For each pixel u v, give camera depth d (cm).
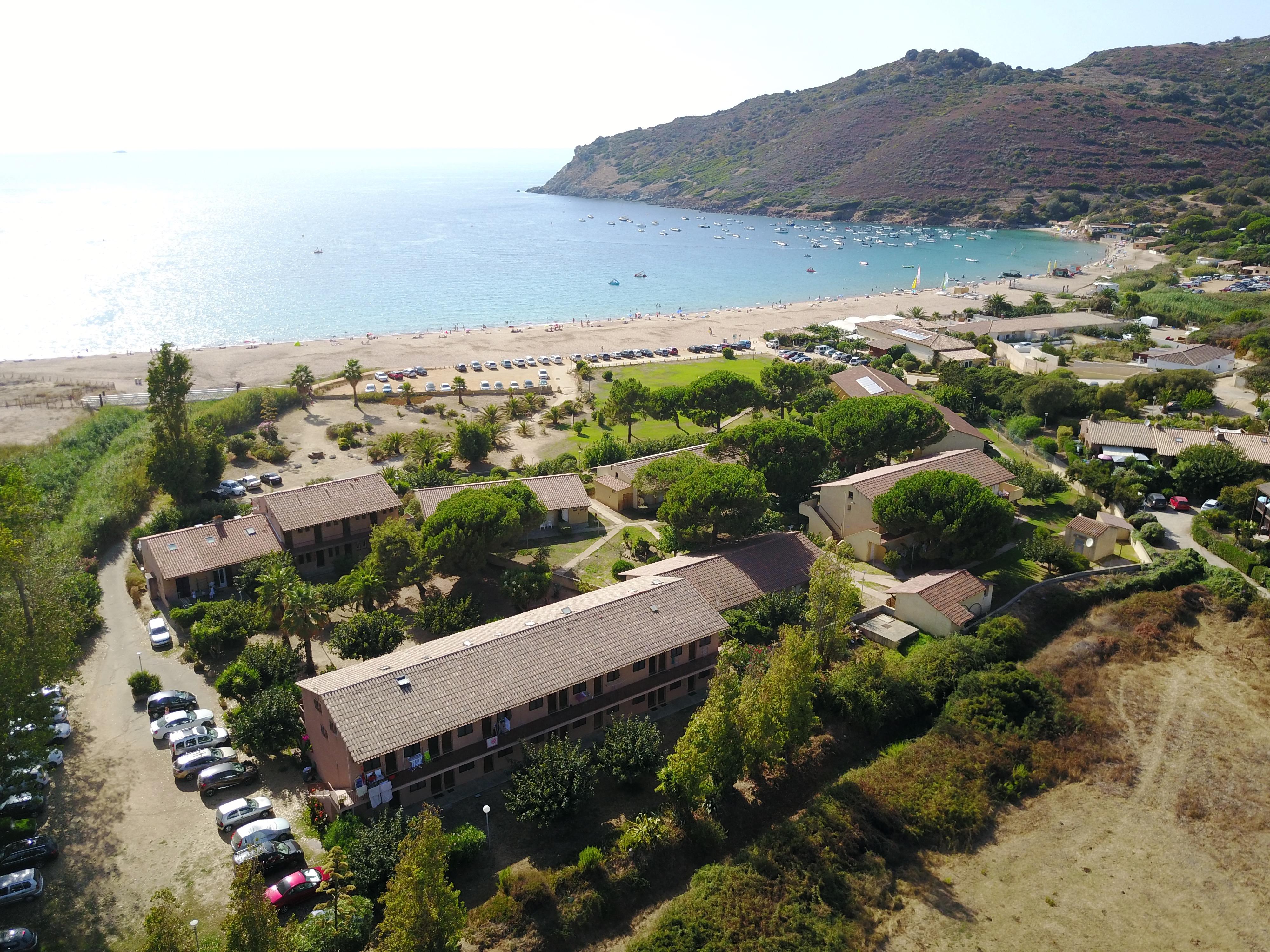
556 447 13325
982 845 5491
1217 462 10000
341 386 16538
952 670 6869
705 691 6962
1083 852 5419
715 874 5006
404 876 4044
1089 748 6269
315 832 5362
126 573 8931
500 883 4847
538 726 5959
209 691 6888
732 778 5475
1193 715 6656
